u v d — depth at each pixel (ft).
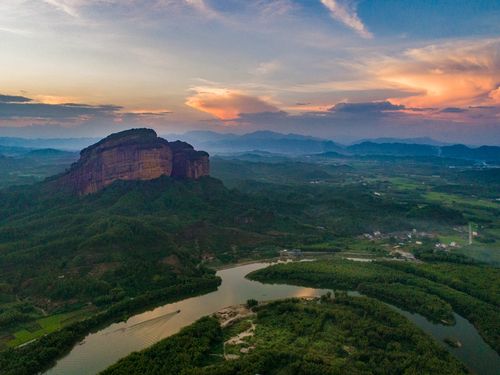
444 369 478.18
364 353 518.37
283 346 549.54
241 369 482.28
